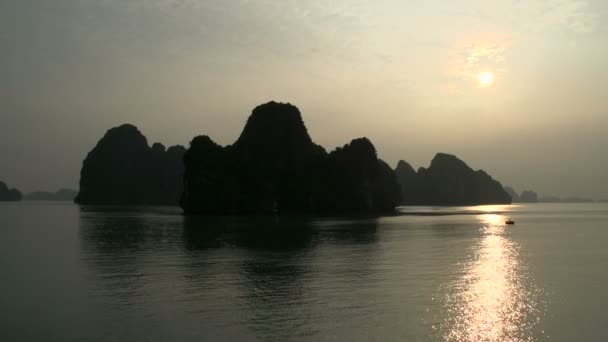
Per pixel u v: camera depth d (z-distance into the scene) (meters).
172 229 61.84
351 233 55.44
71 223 74.75
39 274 25.41
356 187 135.88
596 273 25.84
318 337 14.45
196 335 14.62
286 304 18.47
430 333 14.88
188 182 124.50
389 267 27.88
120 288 21.59
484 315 16.95
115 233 54.56
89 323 15.89
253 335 14.60
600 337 14.59
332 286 22.08
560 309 17.83
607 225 75.12
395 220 89.38
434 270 26.77
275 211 130.50
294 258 32.03
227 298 19.55
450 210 167.88
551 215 125.81
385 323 15.88
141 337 14.47
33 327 15.48
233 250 37.00
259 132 146.00
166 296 19.94
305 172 136.88
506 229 63.84
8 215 105.81
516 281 23.39
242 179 127.12
